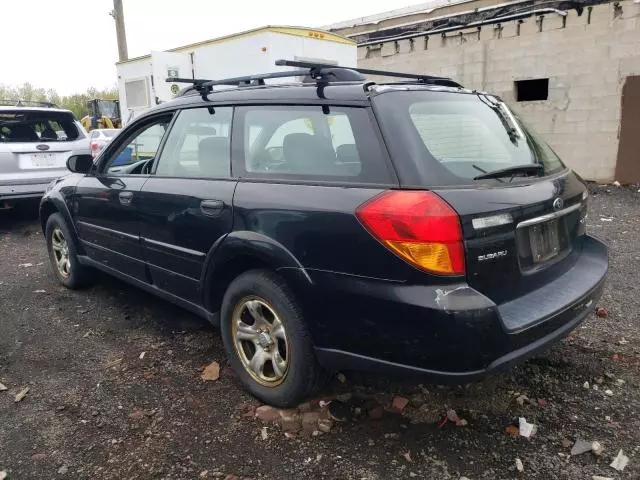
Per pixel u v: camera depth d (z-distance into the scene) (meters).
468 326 2.24
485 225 2.33
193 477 2.48
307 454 2.63
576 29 10.17
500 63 11.36
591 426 2.78
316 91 2.88
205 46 10.52
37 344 3.90
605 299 4.43
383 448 2.66
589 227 6.99
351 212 2.46
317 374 2.83
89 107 23.97
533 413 2.92
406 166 2.42
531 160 2.98
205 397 3.15
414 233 2.27
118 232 4.04
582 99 10.35
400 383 3.23
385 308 2.37
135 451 2.67
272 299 2.83
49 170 7.90
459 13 12.15
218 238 3.07
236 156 3.16
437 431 2.79
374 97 2.65
